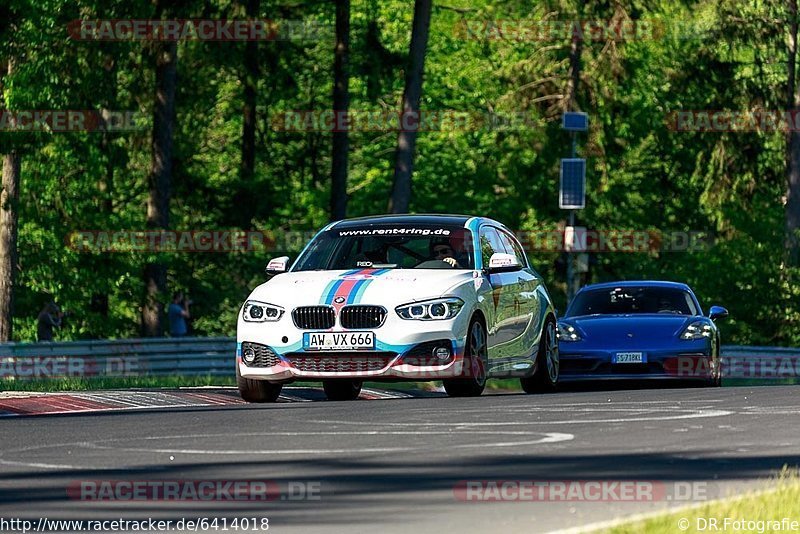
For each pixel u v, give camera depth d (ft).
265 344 177.78
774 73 569.64
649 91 574.56
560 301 563.89
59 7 379.35
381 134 601.62
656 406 153.07
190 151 495.82
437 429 127.85
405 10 610.24
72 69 388.78
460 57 616.39
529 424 131.54
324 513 82.28
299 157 580.71
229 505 85.51
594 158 554.87
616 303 241.14
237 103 552.82
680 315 233.76
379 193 576.20
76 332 445.37
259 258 515.91
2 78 382.22
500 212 574.97
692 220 604.49
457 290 178.50
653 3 533.96
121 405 177.06
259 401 184.96
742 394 174.50
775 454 106.52
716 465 100.32
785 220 561.84
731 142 559.38
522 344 199.31
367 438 120.78
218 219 509.76
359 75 469.98
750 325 523.29
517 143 572.51
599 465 100.58
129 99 458.09
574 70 543.80
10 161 416.67
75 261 424.46
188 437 124.57
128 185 501.56
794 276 523.70
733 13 545.85
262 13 480.64
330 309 175.73
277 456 108.37
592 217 573.33
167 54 442.91
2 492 91.91
